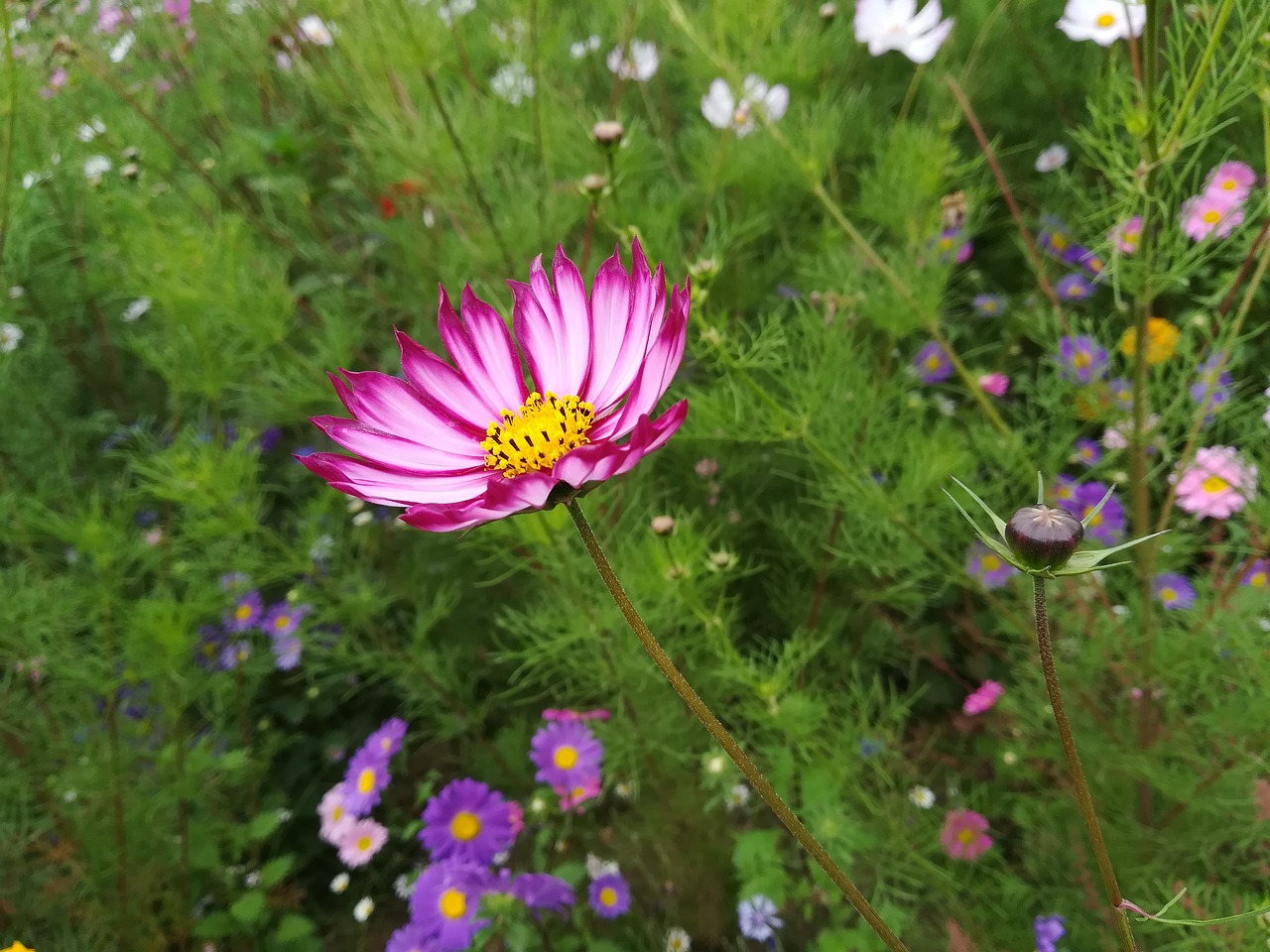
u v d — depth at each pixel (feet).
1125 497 1.21
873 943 1.00
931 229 1.22
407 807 1.49
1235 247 1.13
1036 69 1.61
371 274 1.77
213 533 1.29
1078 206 1.41
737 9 1.22
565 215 1.41
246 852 1.42
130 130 1.77
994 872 1.09
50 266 1.69
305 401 1.45
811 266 1.47
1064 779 1.13
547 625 1.19
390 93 1.39
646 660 1.18
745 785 1.16
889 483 1.25
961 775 1.30
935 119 1.50
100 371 1.93
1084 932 1.06
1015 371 1.54
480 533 1.15
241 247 1.44
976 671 1.35
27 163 1.59
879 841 1.08
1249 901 0.91
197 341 1.34
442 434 0.72
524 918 1.11
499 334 0.74
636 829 1.28
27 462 1.64
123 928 1.23
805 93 1.57
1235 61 0.82
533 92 1.52
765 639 1.44
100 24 2.08
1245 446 1.10
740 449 1.42
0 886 1.28
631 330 0.69
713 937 1.22
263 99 1.98
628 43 1.58
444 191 1.40
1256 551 1.00
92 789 1.24
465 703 1.46
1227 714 1.00
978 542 1.22
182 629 1.21
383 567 1.58
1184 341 1.01
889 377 1.33
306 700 1.55
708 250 1.28
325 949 1.35
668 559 0.96
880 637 1.34
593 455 0.52
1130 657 1.07
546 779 1.17
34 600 1.26
